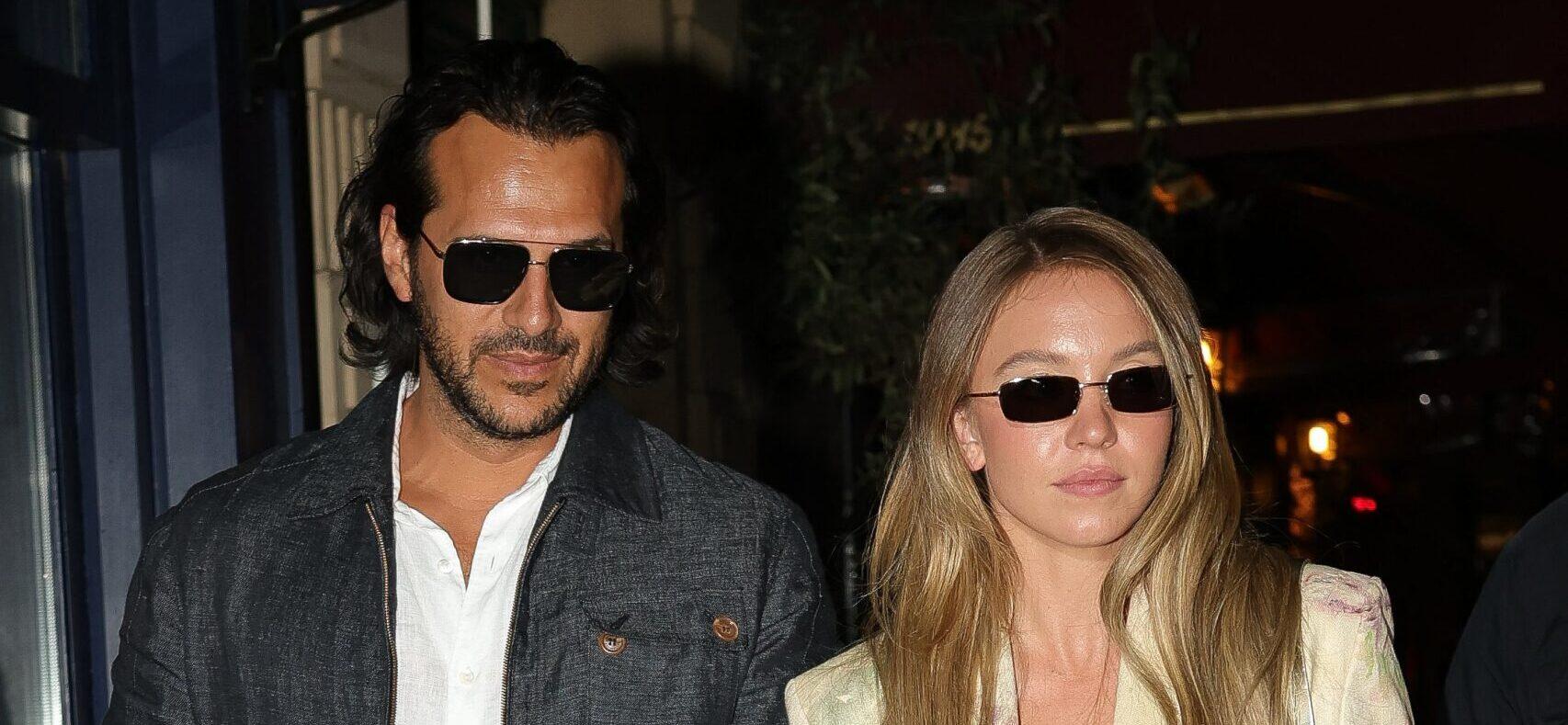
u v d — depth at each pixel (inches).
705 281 195.5
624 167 82.7
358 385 133.0
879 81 197.2
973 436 79.4
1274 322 400.5
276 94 121.4
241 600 80.1
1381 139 182.4
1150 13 188.2
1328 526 353.4
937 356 78.8
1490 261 310.8
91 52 106.3
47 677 103.6
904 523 83.3
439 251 78.7
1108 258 74.7
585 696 80.4
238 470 85.1
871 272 190.2
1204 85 187.5
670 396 183.8
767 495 87.6
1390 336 397.4
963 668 78.6
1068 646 79.1
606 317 79.0
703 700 81.4
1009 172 186.9
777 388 209.6
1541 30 174.9
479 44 81.5
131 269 109.3
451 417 80.3
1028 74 193.0
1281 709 73.0
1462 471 392.8
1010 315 75.0
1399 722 72.4
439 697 78.8
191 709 79.9
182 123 112.2
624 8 184.1
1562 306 308.8
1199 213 207.9
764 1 200.4
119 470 108.5
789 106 197.8
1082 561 78.0
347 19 119.0
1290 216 378.3
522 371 76.8
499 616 80.2
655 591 82.9
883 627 82.5
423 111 80.7
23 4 98.1
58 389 104.7
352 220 89.8
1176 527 76.2
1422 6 179.5
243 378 113.9
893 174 192.5
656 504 85.0
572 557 82.5
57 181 105.5
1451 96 178.4
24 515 102.2
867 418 221.8
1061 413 72.7
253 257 117.0
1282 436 381.7
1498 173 298.0
